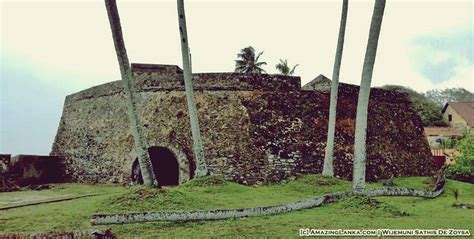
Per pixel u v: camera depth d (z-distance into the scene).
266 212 11.72
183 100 21.08
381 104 23.55
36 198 16.12
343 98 22.11
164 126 20.78
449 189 17.61
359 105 13.39
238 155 19.45
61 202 14.45
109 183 21.94
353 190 13.29
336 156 20.25
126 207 11.91
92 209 11.96
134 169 20.75
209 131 20.16
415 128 24.84
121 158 21.73
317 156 19.89
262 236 9.30
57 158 25.22
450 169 21.98
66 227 10.05
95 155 23.36
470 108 52.66
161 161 23.72
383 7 13.09
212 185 15.91
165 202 12.23
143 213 10.79
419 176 22.66
